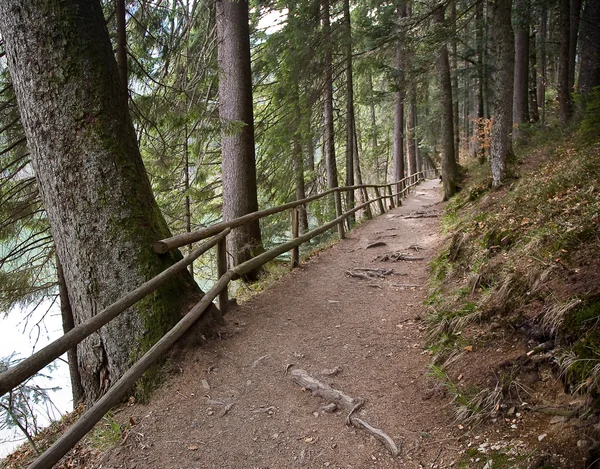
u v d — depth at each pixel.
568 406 2.65
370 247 8.91
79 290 4.10
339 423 3.30
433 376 3.67
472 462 2.63
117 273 4.01
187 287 4.51
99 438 3.23
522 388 3.01
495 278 4.57
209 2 9.27
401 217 12.69
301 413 3.44
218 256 5.28
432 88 24.14
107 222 4.00
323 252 8.84
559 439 2.46
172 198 11.83
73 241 4.04
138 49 7.07
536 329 3.38
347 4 13.33
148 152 9.35
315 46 13.06
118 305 3.15
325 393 3.61
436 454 2.85
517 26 13.83
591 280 3.36
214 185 14.45
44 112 3.90
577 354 2.80
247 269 5.68
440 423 3.13
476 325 4.02
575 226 4.19
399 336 4.67
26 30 3.80
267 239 14.26
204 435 3.22
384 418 3.31
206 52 9.67
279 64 13.91
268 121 14.98
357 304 5.74
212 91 10.94
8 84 5.91
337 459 2.94
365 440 3.10
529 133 13.99
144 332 3.95
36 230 7.58
